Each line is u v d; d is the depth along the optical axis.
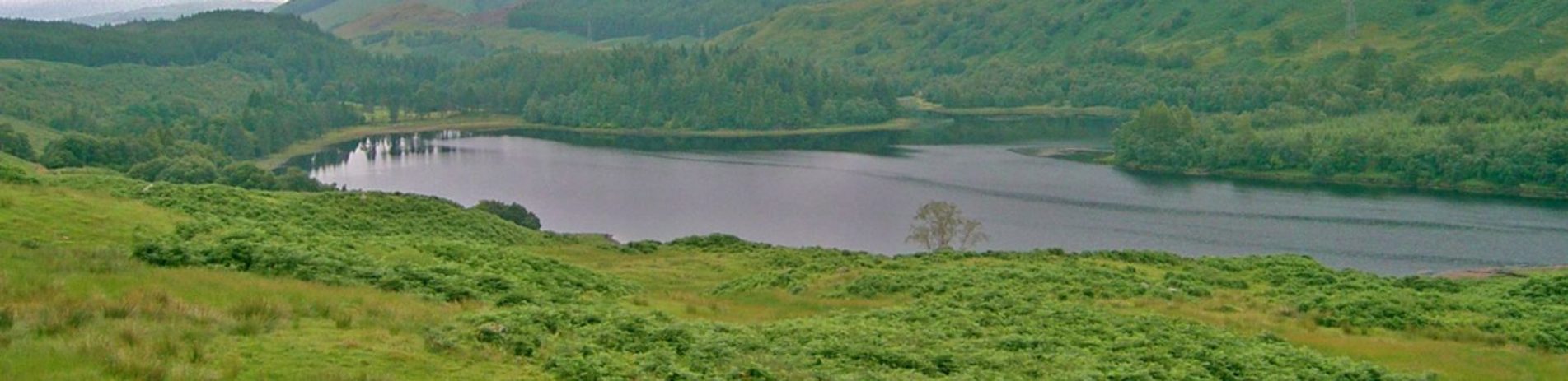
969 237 117.69
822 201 157.00
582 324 26.11
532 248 65.06
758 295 45.22
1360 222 134.25
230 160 179.25
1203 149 192.25
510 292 33.66
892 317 34.31
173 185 57.00
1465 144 169.75
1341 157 177.38
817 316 36.09
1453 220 135.38
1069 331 32.38
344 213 60.38
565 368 21.12
